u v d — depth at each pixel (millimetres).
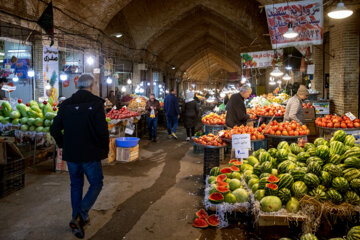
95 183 3811
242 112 6629
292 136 5859
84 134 3695
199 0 17875
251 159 4684
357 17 9445
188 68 44062
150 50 22547
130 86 20750
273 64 15109
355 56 9570
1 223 4062
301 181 3713
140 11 18672
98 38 13781
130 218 4266
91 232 3855
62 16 10789
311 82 14477
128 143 7488
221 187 4035
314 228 3395
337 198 3447
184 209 4578
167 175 6418
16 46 10102
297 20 7855
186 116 11016
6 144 5270
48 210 4500
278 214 3482
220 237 3729
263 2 10148
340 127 6539
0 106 6703
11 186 5191
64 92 13328
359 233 2715
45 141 7832
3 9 8070
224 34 25578
